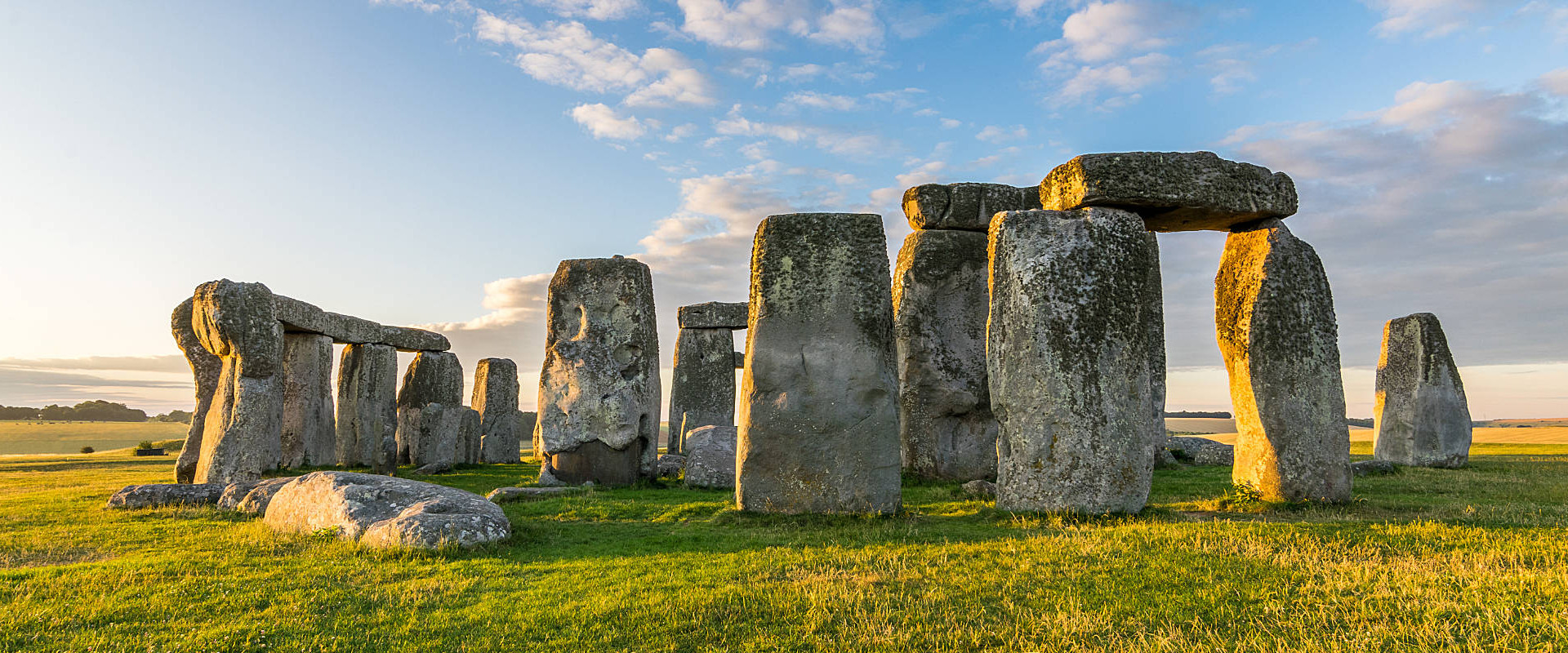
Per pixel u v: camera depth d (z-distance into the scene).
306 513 8.52
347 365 20.78
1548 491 10.32
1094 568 6.03
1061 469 8.69
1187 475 14.44
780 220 9.70
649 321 15.30
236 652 4.72
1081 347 8.81
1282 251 9.78
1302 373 9.58
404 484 8.71
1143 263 9.12
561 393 14.46
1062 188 9.59
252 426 13.57
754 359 9.52
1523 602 4.74
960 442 14.09
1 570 6.70
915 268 14.43
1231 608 4.99
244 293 13.83
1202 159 9.34
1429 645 4.29
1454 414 15.20
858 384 9.28
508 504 10.96
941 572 6.10
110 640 4.86
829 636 4.82
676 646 4.72
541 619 5.21
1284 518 8.47
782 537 7.96
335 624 5.18
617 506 10.65
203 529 8.90
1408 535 6.64
